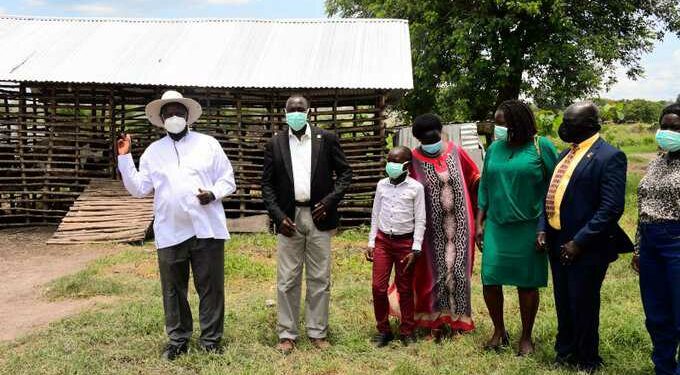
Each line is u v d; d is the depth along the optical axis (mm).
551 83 18219
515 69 18188
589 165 4129
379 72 11812
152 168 4637
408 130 11758
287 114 4773
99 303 6617
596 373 4277
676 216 3842
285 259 4961
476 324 5617
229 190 4750
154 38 13484
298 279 5016
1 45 12820
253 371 4516
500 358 4691
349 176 4996
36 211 12133
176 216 4594
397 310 5402
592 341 4336
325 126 11766
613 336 5078
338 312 6086
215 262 4750
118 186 11836
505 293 6730
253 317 5809
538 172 4477
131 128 12266
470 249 5148
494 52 18094
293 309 5023
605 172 4066
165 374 4520
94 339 5270
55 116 11953
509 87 18891
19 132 11922
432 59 18266
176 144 4684
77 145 11984
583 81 18047
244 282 7684
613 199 4016
